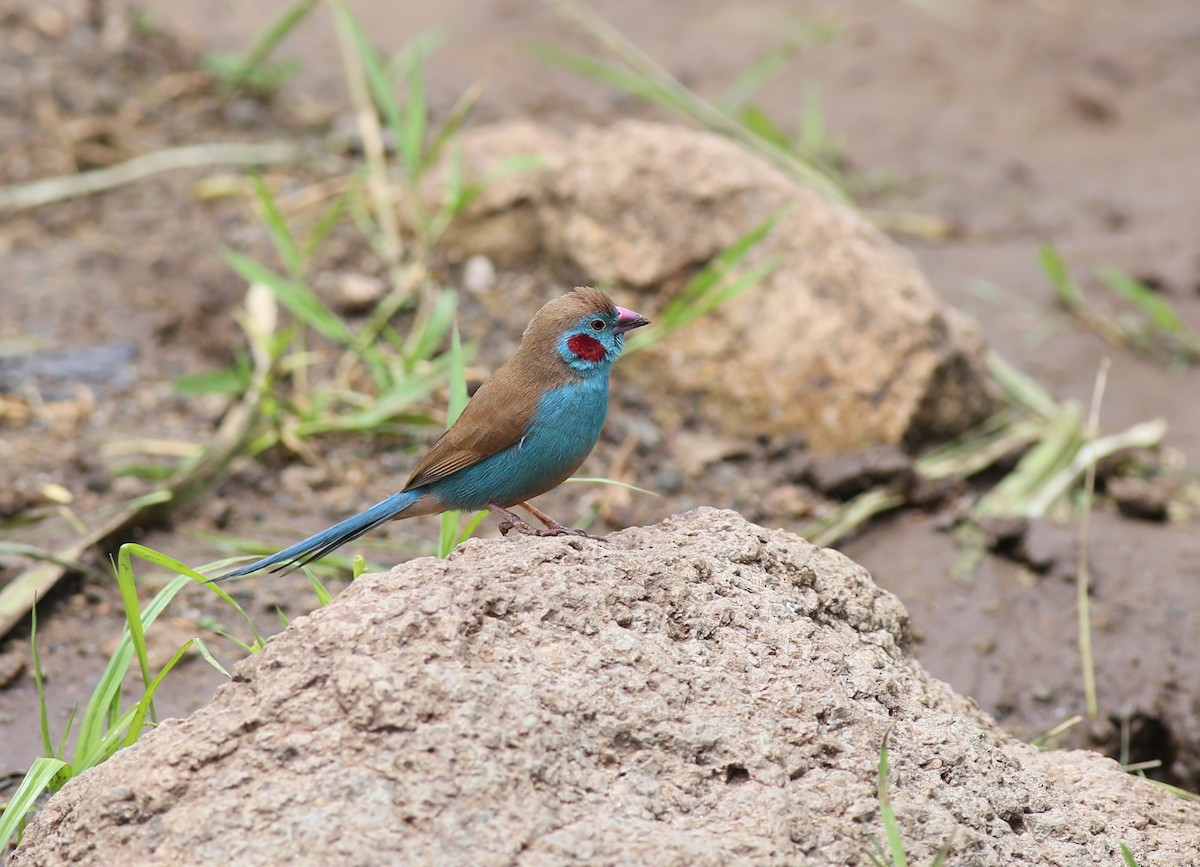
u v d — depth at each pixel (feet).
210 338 45.88
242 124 59.31
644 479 39.93
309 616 20.57
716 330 42.50
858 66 73.41
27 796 22.33
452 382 27.78
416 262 46.93
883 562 37.88
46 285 47.75
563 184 45.55
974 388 42.78
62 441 40.29
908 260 43.57
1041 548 37.78
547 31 76.33
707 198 43.52
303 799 18.39
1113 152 65.67
